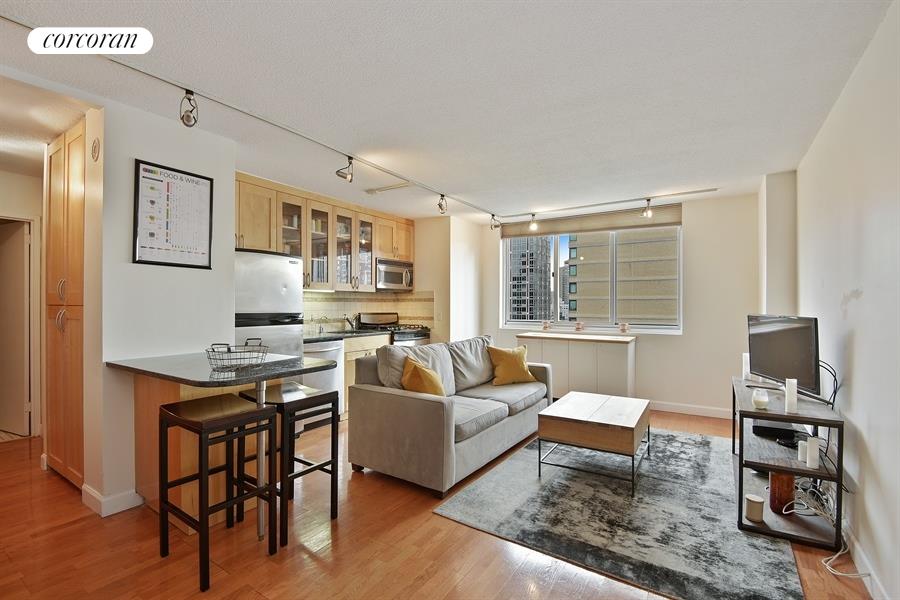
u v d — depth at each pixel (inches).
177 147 106.9
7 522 94.0
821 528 91.2
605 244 218.5
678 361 191.6
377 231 211.2
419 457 111.0
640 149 124.8
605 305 218.4
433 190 171.8
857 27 70.1
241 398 91.1
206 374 80.7
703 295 186.7
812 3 64.0
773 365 116.1
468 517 98.0
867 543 76.3
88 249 99.5
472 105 97.2
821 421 85.7
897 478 65.1
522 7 64.5
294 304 155.7
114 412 97.9
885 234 70.0
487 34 71.3
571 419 115.0
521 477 120.4
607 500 106.0
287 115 102.6
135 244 99.3
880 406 72.0
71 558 81.4
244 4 64.2
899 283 64.9
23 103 94.3
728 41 73.1
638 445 113.7
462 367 158.2
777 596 72.1
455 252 227.0
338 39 72.9
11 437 152.0
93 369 98.7
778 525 92.5
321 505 103.8
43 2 63.7
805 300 129.1
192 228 109.5
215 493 94.9
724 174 148.5
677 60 78.9
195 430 74.3
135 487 101.3
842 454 84.3
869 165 76.2
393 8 64.8
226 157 116.6
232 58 78.8
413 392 118.3
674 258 201.9
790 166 139.6
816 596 72.2
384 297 235.3
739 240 179.9
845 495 90.2
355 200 190.5
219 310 115.1
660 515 98.6
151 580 75.3
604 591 73.5
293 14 66.4
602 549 85.3
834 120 97.4
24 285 152.6
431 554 83.9
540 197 183.0
